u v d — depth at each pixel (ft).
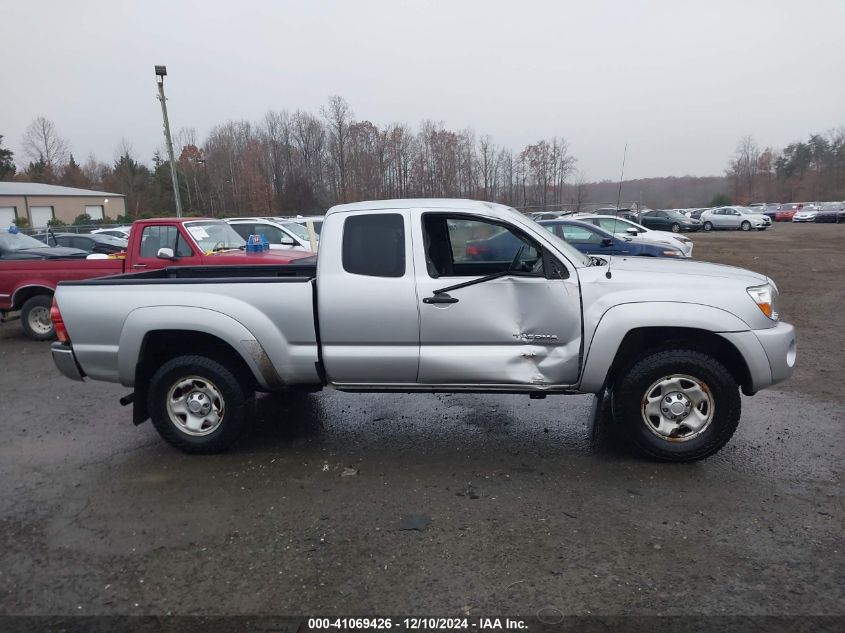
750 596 10.15
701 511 12.98
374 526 12.75
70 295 16.44
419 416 19.44
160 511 13.64
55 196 156.35
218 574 11.19
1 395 23.11
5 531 12.92
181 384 16.49
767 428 17.66
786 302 40.09
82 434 18.71
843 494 13.60
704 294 14.62
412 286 15.20
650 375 14.90
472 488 14.35
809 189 286.66
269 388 16.44
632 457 15.87
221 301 15.81
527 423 18.57
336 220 15.65
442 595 10.40
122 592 10.73
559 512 13.10
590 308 14.80
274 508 13.64
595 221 58.39
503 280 14.98
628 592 10.35
